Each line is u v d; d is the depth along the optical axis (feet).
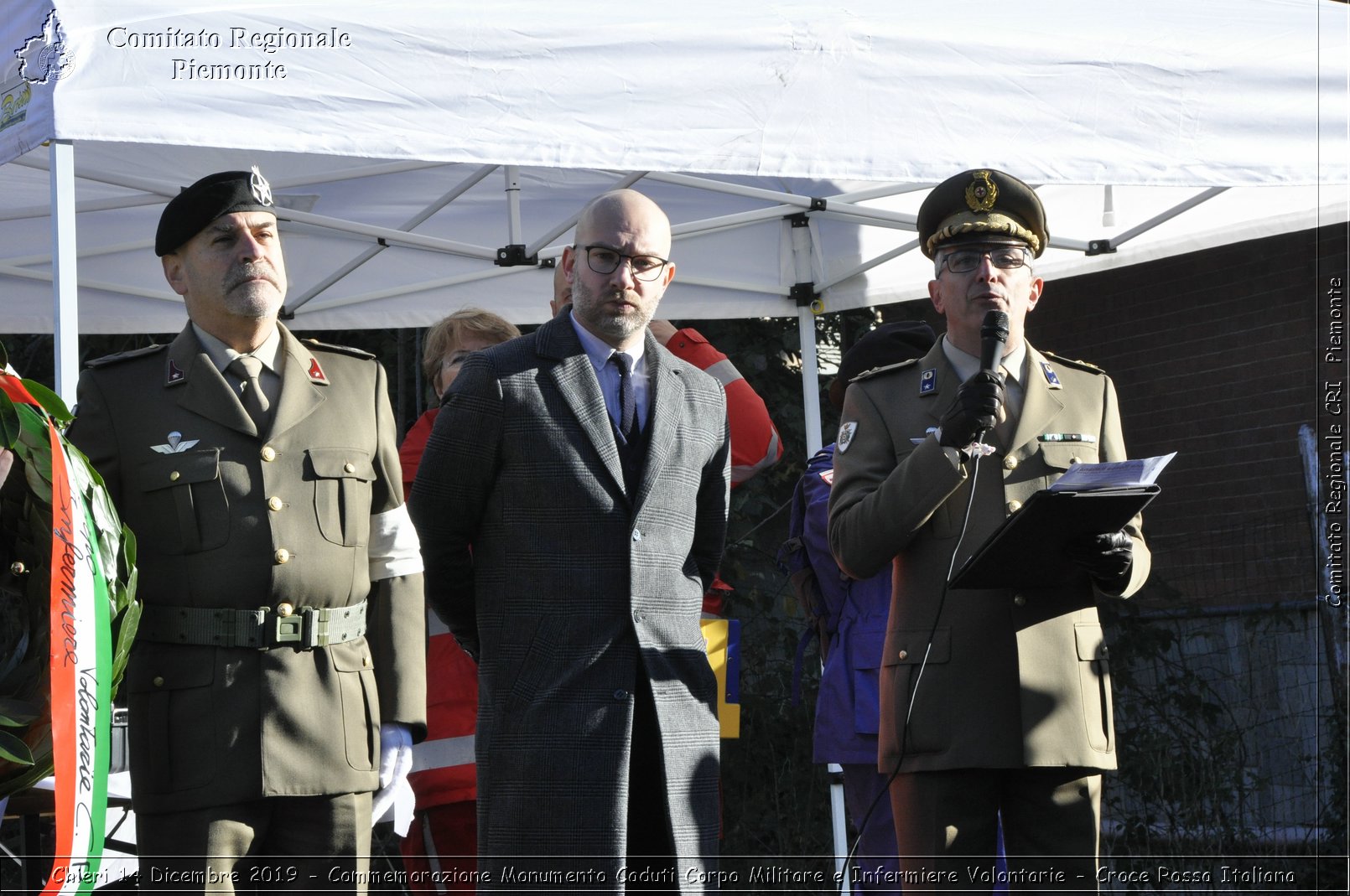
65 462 14.89
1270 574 40.52
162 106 18.99
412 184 33.35
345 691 16.79
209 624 16.33
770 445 25.85
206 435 16.79
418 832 22.33
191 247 17.17
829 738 23.26
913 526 16.79
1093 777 17.12
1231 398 42.63
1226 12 23.02
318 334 42.73
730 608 41.78
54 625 14.12
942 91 21.97
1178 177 22.56
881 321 45.09
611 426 17.52
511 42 20.45
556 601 16.84
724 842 39.81
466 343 23.94
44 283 34.60
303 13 19.77
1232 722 38.22
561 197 34.55
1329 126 23.02
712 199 34.65
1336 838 35.73
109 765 14.84
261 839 16.46
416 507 17.24
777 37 21.45
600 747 16.49
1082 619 17.20
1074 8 22.72
